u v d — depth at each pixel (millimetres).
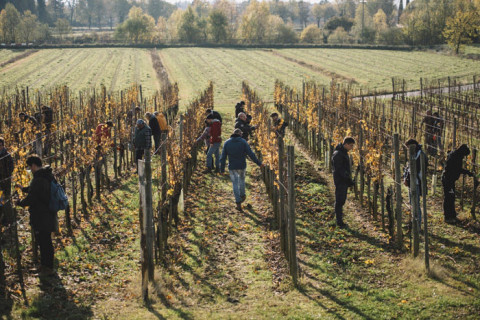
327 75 60188
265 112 19047
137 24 112562
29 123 14320
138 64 69125
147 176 7184
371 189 13375
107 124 14281
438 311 6824
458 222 10547
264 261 8750
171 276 8008
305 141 19172
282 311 6871
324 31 130125
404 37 95188
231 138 11734
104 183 13742
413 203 8602
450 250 9000
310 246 9453
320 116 17203
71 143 13281
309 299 7285
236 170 11719
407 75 58469
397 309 6914
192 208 11891
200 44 94312
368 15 139500
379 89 48281
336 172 10352
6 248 8398
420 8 105000
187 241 9711
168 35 129000
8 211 9164
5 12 103562
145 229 7234
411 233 9688
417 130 19312
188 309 6934
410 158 8523
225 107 36812
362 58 75250
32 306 6523
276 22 138500
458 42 75875
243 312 6867
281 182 8914
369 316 6727
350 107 23344
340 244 9516
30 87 48875
